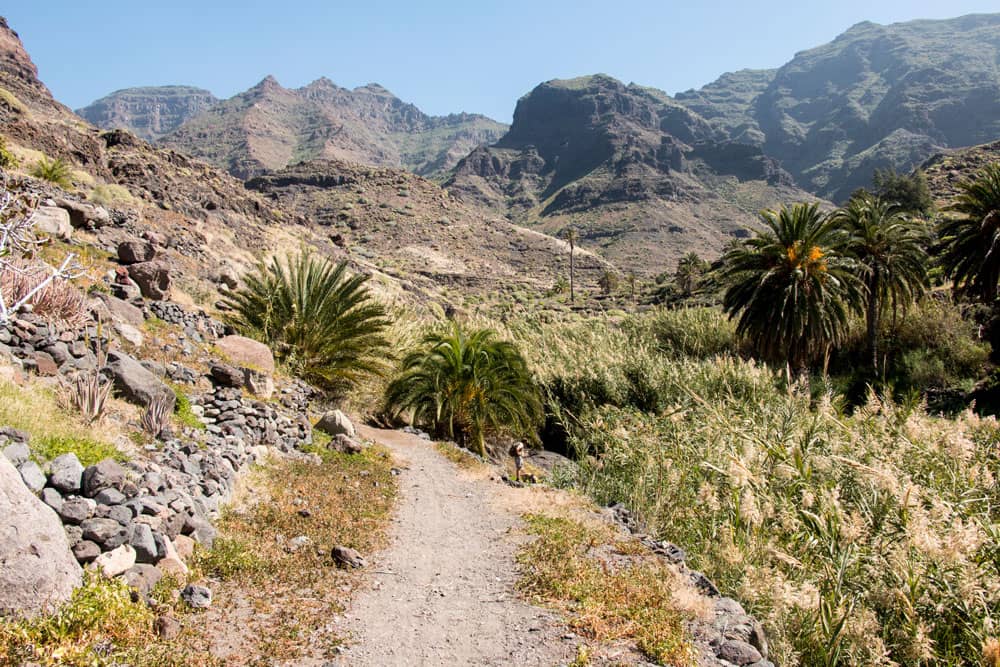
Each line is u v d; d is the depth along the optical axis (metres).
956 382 31.09
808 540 7.46
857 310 31.17
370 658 4.38
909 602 5.93
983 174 32.53
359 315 17.02
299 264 17.20
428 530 7.98
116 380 7.19
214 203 39.28
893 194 84.12
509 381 19.53
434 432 18.30
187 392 9.03
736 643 4.87
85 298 8.57
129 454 5.73
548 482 13.30
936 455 9.75
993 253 30.91
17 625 3.40
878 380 30.06
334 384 17.14
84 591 3.88
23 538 3.71
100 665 3.48
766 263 30.03
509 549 7.25
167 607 4.37
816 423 10.59
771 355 30.16
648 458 11.53
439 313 55.84
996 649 5.37
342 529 7.23
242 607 4.85
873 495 8.13
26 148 30.44
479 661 4.43
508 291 125.12
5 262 6.48
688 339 36.28
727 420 12.50
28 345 6.92
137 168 36.47
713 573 7.48
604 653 4.58
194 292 17.23
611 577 6.20
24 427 5.09
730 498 9.04
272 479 8.16
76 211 14.72
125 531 4.55
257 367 11.85
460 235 171.88
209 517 6.16
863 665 5.60
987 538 6.82
